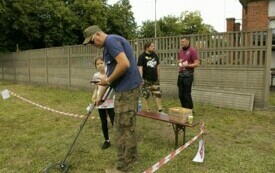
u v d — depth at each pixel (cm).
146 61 697
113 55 359
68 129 634
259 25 1473
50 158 476
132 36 2984
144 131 594
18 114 802
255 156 457
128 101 379
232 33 792
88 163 450
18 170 439
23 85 1616
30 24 2009
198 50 863
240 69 787
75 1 2403
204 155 460
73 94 1157
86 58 1224
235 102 780
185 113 477
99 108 488
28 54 1620
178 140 537
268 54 736
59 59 1383
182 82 688
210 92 833
